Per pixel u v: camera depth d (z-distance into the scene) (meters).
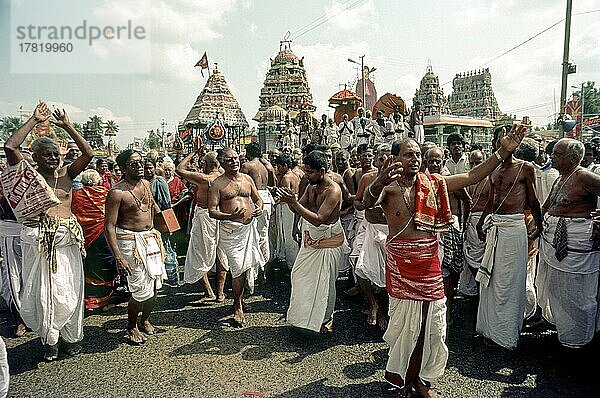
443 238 5.02
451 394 3.63
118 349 4.60
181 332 5.04
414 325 3.41
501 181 4.46
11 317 5.58
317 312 4.70
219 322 5.36
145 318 5.01
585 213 4.21
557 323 4.35
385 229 5.03
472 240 5.45
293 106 36.25
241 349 4.55
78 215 5.66
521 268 4.35
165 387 3.79
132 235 4.66
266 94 37.59
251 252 5.41
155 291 4.89
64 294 4.23
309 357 4.34
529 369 4.05
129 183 4.71
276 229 7.52
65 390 3.76
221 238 5.28
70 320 4.36
